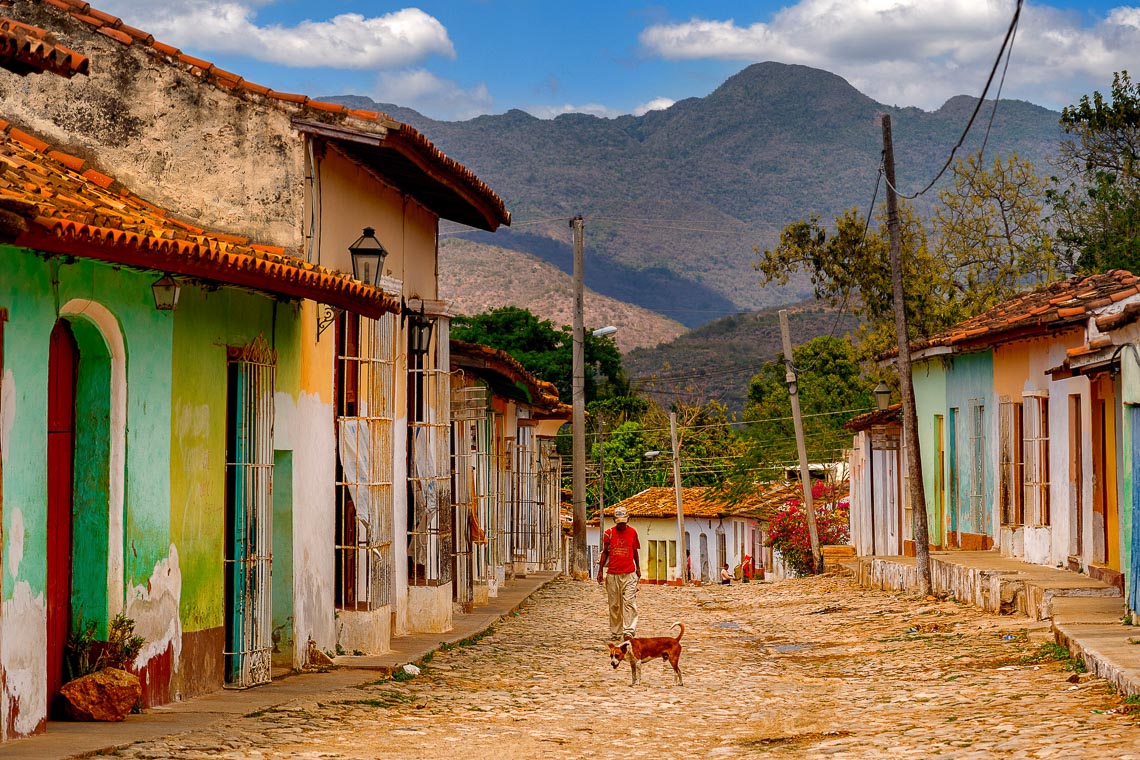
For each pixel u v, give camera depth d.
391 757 9.14
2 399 8.57
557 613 23.06
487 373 22.80
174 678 10.84
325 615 14.02
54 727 9.33
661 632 20.48
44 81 13.63
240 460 11.92
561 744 10.14
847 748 9.55
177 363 10.91
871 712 11.57
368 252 14.15
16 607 8.68
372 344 14.90
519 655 16.31
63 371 9.95
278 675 12.74
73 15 13.62
